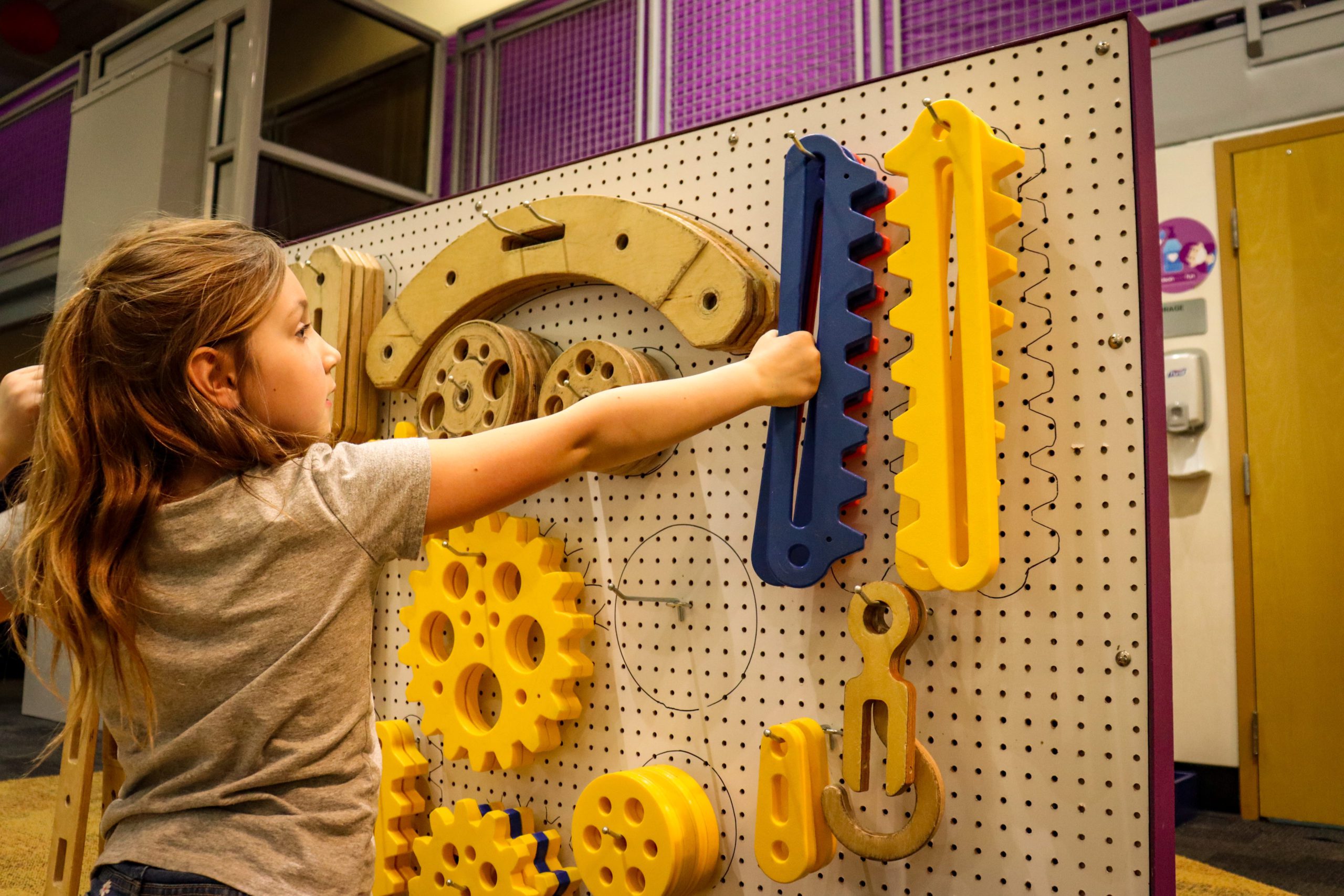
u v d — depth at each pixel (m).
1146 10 2.80
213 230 0.74
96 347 0.68
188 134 2.99
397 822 1.42
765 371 0.96
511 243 1.39
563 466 0.73
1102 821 0.94
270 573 0.66
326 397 0.79
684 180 1.27
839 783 1.08
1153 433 0.96
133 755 0.69
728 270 1.12
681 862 1.10
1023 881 0.98
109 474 0.66
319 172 3.17
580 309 1.36
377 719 1.54
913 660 1.05
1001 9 2.41
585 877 1.18
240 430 0.69
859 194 1.05
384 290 1.60
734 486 1.19
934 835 1.02
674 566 1.24
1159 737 0.94
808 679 1.12
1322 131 2.56
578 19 3.34
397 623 1.54
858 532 1.01
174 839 0.65
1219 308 2.72
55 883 1.52
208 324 0.68
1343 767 2.46
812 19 2.72
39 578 0.69
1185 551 2.74
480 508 0.71
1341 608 2.50
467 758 1.39
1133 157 0.97
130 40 3.40
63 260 3.24
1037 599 0.99
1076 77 1.01
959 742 1.02
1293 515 2.59
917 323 0.98
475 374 1.33
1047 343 1.00
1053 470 0.99
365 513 0.68
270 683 0.65
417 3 3.47
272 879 0.64
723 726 1.18
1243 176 2.68
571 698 1.27
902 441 1.07
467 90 3.66
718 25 2.92
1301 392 2.59
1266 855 2.21
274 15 3.04
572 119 3.32
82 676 0.68
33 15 3.59
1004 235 1.03
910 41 2.54
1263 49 2.63
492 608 1.34
